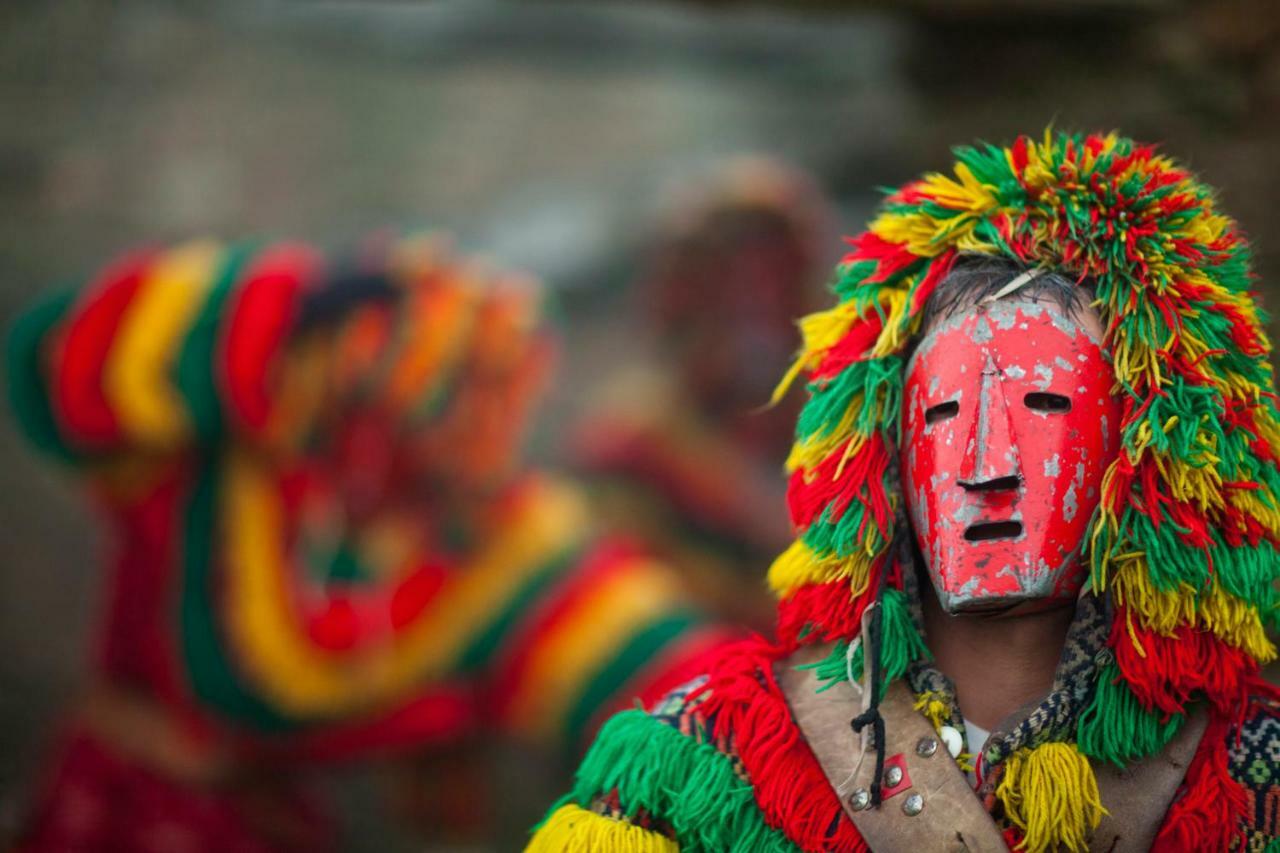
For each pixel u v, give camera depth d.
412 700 9.17
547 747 9.62
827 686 2.15
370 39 19.81
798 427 2.22
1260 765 2.09
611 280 17.92
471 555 9.34
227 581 8.34
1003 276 2.12
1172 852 2.03
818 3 7.88
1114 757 2.05
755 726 2.13
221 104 18.80
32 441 8.31
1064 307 2.09
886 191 2.32
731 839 2.11
